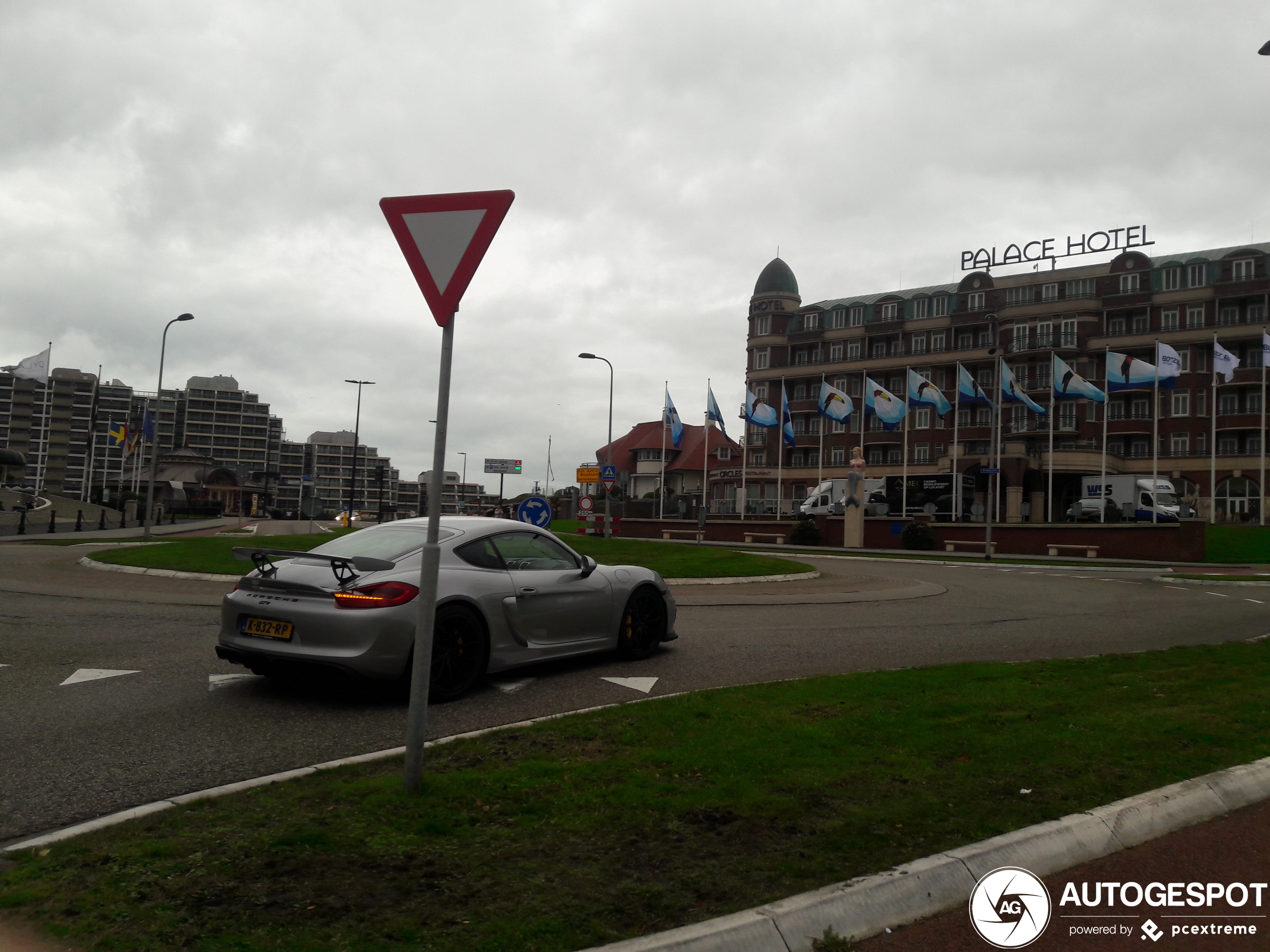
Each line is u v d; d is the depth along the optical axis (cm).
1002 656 961
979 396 4456
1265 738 564
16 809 435
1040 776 481
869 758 511
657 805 428
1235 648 976
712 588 1853
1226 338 5984
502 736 559
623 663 877
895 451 7006
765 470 7262
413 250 455
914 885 348
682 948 292
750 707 636
